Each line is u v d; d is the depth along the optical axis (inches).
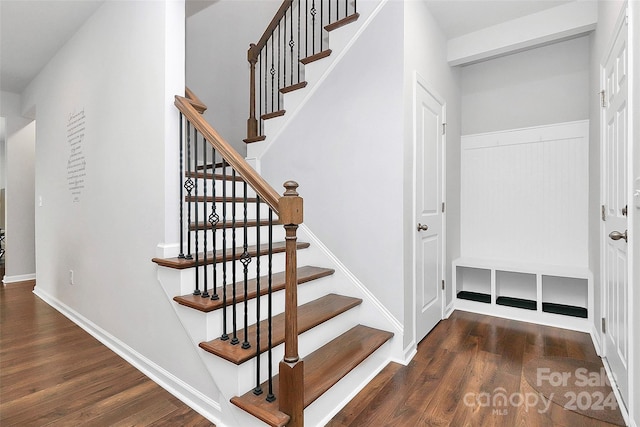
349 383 74.1
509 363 88.7
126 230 89.3
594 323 105.2
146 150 81.3
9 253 183.3
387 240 92.9
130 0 87.0
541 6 105.5
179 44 78.5
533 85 130.2
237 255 83.2
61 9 102.0
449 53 124.9
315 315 82.5
